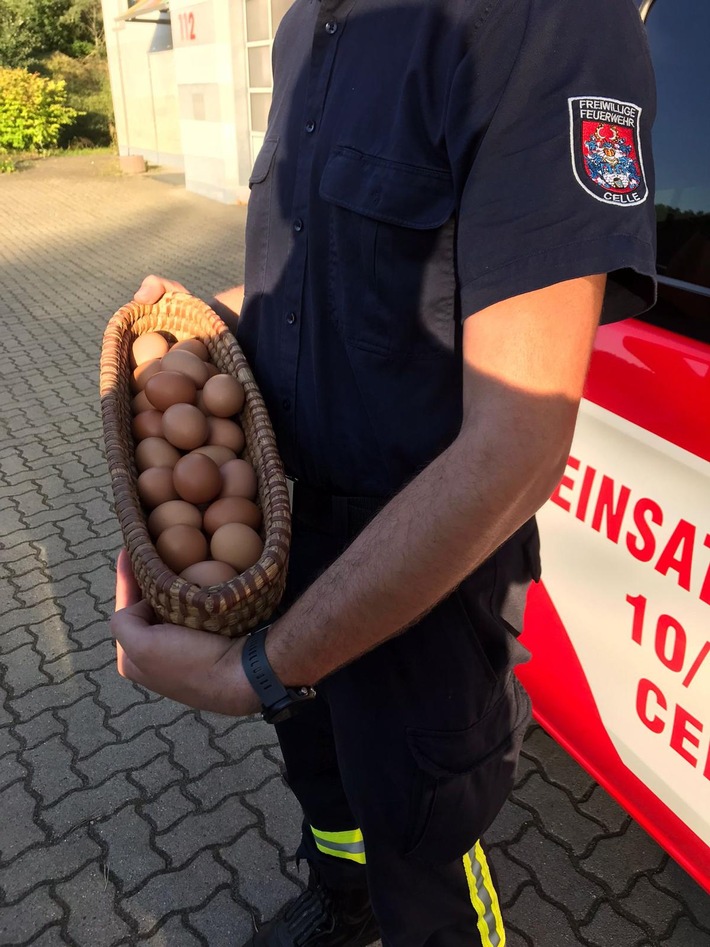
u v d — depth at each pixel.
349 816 1.46
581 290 0.73
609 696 1.57
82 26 24.86
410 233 0.89
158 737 2.43
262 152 1.18
